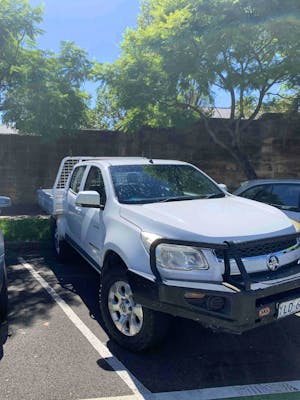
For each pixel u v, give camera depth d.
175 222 3.98
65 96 11.65
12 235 9.13
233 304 3.46
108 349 4.23
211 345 4.37
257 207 4.73
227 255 3.62
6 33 10.18
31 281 6.55
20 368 3.83
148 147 14.29
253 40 9.60
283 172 14.50
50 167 14.02
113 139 14.23
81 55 12.45
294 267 3.98
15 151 13.78
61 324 4.86
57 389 3.49
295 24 9.16
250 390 3.51
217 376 3.74
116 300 4.33
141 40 10.32
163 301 3.65
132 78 10.82
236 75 10.05
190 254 3.71
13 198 13.94
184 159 14.39
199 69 9.95
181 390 3.50
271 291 3.59
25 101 11.59
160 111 11.71
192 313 3.56
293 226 4.25
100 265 4.95
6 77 11.20
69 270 7.19
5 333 4.60
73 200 6.49
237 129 11.98
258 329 4.79
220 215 4.26
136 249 4.00
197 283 3.62
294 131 14.33
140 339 4.00
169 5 10.38
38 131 11.95
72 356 4.07
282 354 4.18
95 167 5.93
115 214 4.65
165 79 10.65
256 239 3.79
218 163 14.45
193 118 12.10
